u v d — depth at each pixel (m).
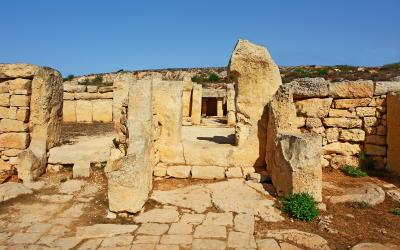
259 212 5.23
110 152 7.24
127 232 4.66
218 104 22.25
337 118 7.73
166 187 6.48
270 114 6.89
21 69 7.42
